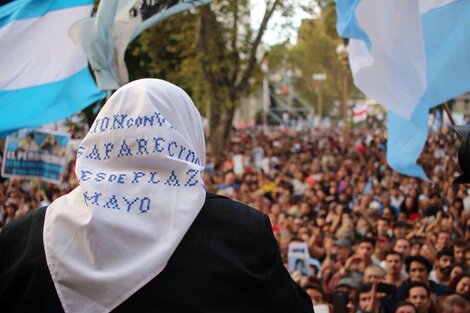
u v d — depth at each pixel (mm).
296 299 2311
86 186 2318
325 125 71562
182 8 6309
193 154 2385
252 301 2256
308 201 14312
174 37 23094
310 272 9086
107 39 6207
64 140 10078
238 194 14477
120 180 2320
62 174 10070
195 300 2213
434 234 9992
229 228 2309
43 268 2281
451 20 5941
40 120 6637
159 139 2338
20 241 2369
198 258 2256
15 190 12812
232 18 23766
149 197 2305
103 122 2393
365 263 8312
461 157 2643
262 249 2305
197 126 2475
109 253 2246
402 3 5664
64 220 2307
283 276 2316
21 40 6559
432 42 5969
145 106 2365
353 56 6043
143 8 6223
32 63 6598
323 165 24719
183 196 2320
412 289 6867
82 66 6613
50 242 2289
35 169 10055
